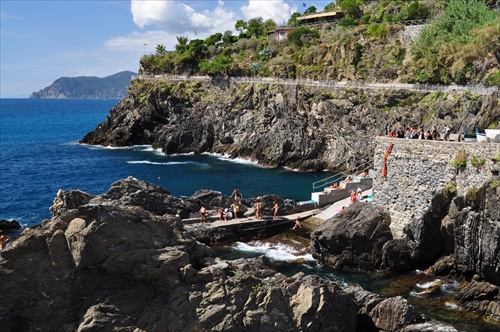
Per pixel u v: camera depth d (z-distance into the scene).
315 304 21.14
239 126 91.19
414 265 31.62
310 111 81.62
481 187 27.31
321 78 86.81
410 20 88.06
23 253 21.16
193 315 20.56
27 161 86.19
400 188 33.72
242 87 95.75
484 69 61.97
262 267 23.97
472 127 44.38
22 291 20.91
